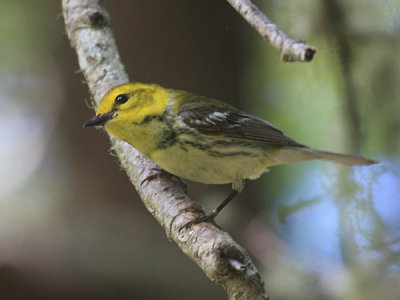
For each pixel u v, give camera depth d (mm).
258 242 11445
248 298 5594
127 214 12172
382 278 10000
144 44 12922
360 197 10289
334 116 10773
